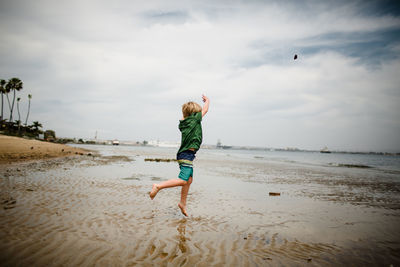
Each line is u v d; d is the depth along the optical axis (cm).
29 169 866
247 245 279
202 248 260
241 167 1728
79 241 252
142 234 289
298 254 262
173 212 409
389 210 519
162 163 1725
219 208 465
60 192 501
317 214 457
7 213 326
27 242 238
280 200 585
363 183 1028
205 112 373
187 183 357
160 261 221
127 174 935
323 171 1669
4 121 5622
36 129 6681
